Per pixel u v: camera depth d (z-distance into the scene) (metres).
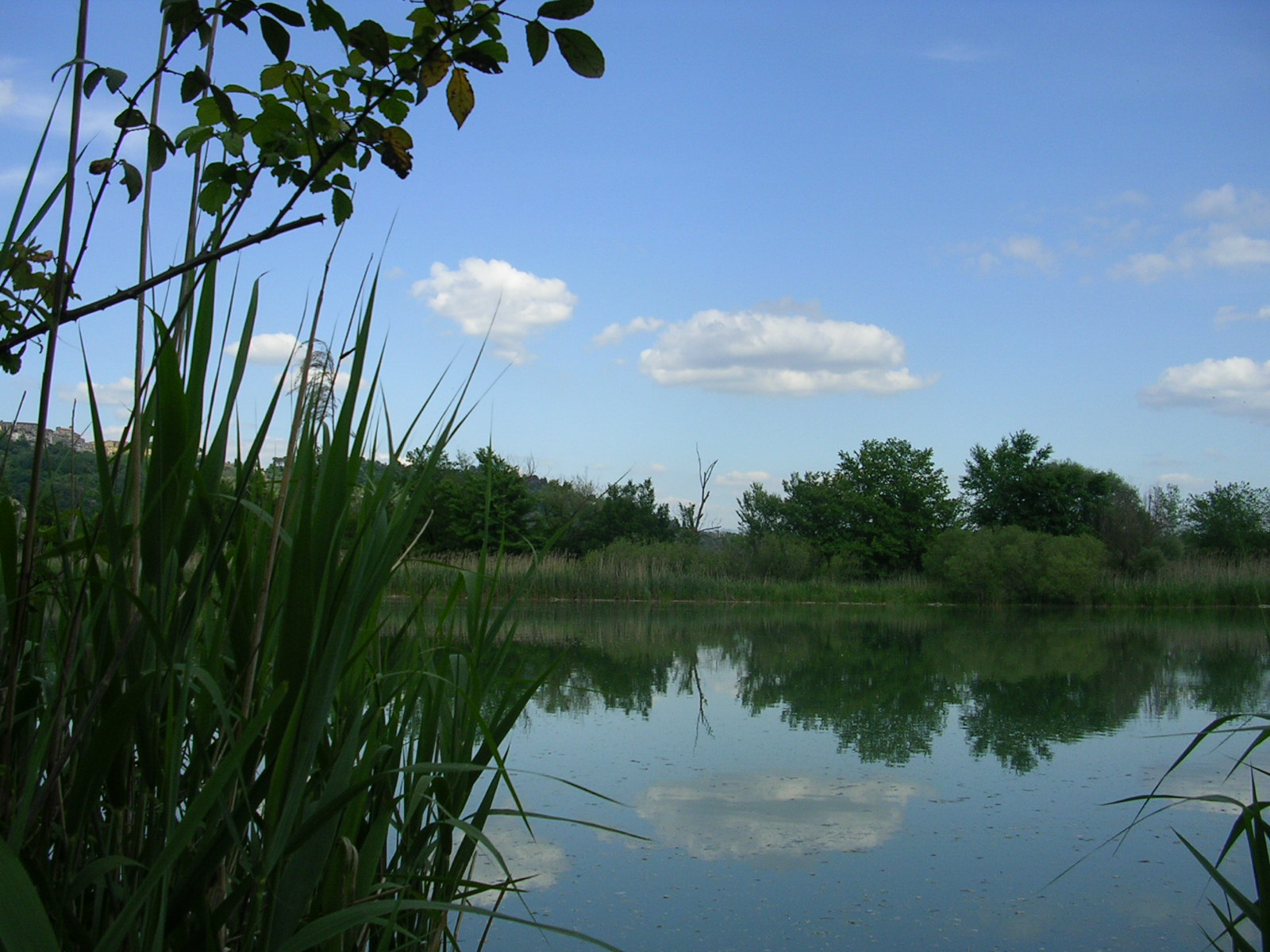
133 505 1.40
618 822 4.09
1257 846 2.02
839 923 3.09
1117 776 4.97
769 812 4.26
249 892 1.41
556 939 2.92
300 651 1.35
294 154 1.29
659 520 27.25
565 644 11.15
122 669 1.39
